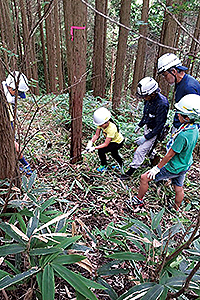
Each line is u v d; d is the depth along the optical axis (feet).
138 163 9.41
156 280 3.53
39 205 4.76
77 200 8.20
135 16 19.62
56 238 4.00
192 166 11.46
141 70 21.48
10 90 7.01
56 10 20.95
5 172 4.90
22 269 4.24
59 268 3.33
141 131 12.73
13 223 4.23
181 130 6.71
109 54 30.81
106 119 8.76
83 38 7.67
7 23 10.81
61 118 13.39
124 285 5.13
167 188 9.42
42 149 10.72
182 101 5.98
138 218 7.81
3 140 4.57
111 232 4.97
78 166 9.90
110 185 9.27
